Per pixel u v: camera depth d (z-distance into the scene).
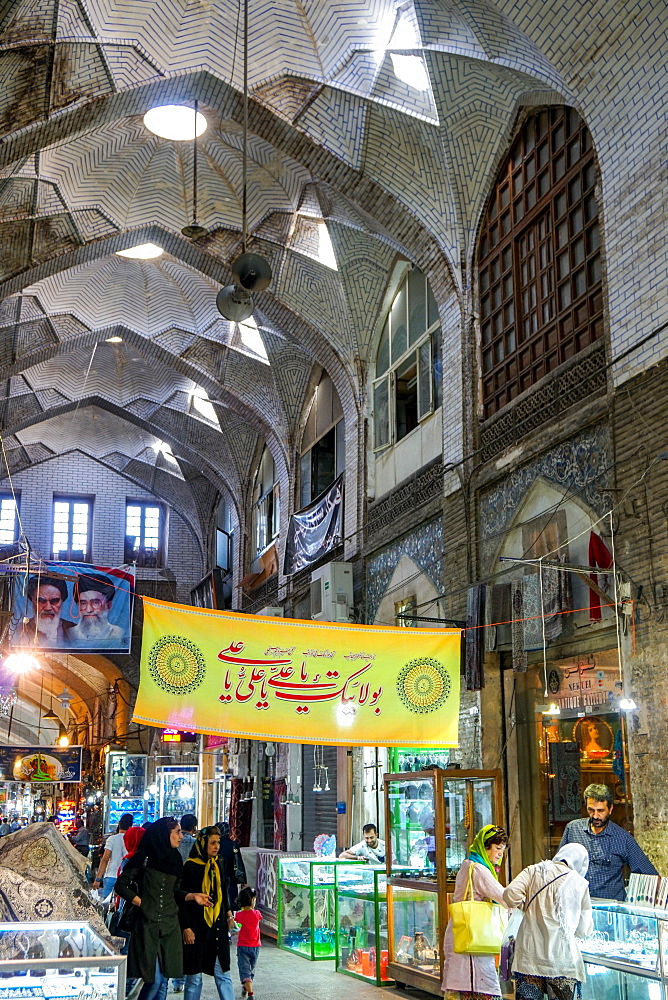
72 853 3.75
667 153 6.77
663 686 6.32
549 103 8.59
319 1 9.58
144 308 16.11
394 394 12.08
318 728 7.19
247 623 7.26
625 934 4.84
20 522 18.30
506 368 9.26
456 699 7.47
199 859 5.86
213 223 13.05
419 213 10.16
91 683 25.61
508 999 6.61
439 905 6.64
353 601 12.47
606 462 7.28
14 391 17.97
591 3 7.11
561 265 8.38
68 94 9.75
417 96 9.49
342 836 11.95
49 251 12.84
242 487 18.58
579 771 7.66
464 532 9.38
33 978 3.15
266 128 10.51
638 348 6.93
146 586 21.00
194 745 19.64
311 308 13.09
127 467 20.94
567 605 7.61
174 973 5.33
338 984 7.45
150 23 9.68
